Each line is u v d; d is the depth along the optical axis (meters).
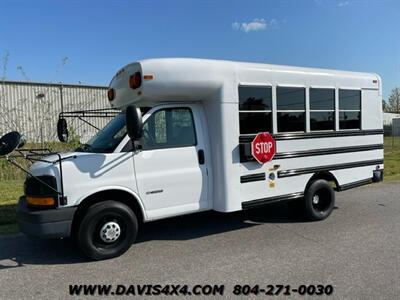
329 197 7.11
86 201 5.11
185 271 4.69
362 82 7.58
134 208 5.45
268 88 6.23
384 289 4.08
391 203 8.43
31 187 4.97
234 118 5.83
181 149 5.60
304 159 6.72
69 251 5.48
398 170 13.62
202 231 6.39
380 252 5.24
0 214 7.39
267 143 6.18
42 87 24.77
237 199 5.91
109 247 5.16
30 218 4.79
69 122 15.03
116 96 6.11
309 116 6.76
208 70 5.55
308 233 6.22
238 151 5.89
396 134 46.91
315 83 6.82
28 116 16.84
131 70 5.43
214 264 4.90
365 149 7.66
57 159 5.04
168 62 5.30
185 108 5.71
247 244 5.70
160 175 5.41
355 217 7.22
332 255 5.15
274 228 6.54
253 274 4.56
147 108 5.45
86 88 25.86
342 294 3.98
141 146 5.31
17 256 5.31
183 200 5.62
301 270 4.64
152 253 5.35
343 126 7.29
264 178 6.21
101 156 5.05
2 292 4.19
